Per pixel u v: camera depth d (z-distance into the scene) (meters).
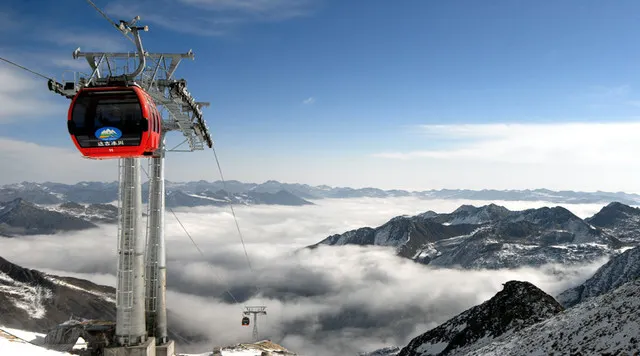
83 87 34.84
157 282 55.19
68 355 45.56
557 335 56.19
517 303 111.56
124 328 46.88
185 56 44.19
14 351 38.81
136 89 34.22
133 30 38.88
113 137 33.88
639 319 45.75
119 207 46.69
